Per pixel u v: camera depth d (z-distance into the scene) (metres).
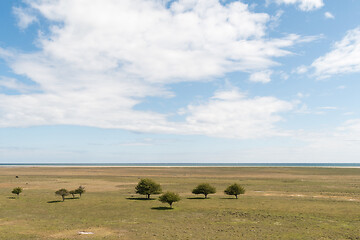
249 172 178.38
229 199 65.81
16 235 36.25
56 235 36.31
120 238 34.94
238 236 35.69
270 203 58.91
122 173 168.75
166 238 34.97
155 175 150.88
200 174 159.50
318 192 76.12
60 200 64.00
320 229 38.53
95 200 64.25
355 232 36.75
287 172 176.00
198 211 51.84
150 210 52.88
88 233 37.25
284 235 35.97
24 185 96.69
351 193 73.56
